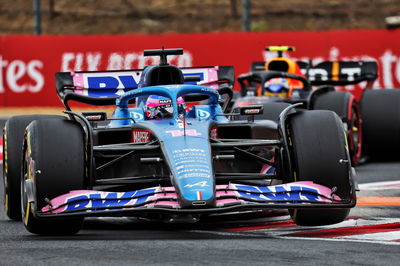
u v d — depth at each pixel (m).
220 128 29.81
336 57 71.69
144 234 25.17
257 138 29.20
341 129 25.34
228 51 72.88
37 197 24.06
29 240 24.38
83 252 21.66
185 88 28.16
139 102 30.73
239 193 23.62
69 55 75.44
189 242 23.00
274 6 126.56
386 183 38.91
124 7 131.75
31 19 130.88
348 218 27.81
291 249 21.69
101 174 29.78
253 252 21.27
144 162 24.67
